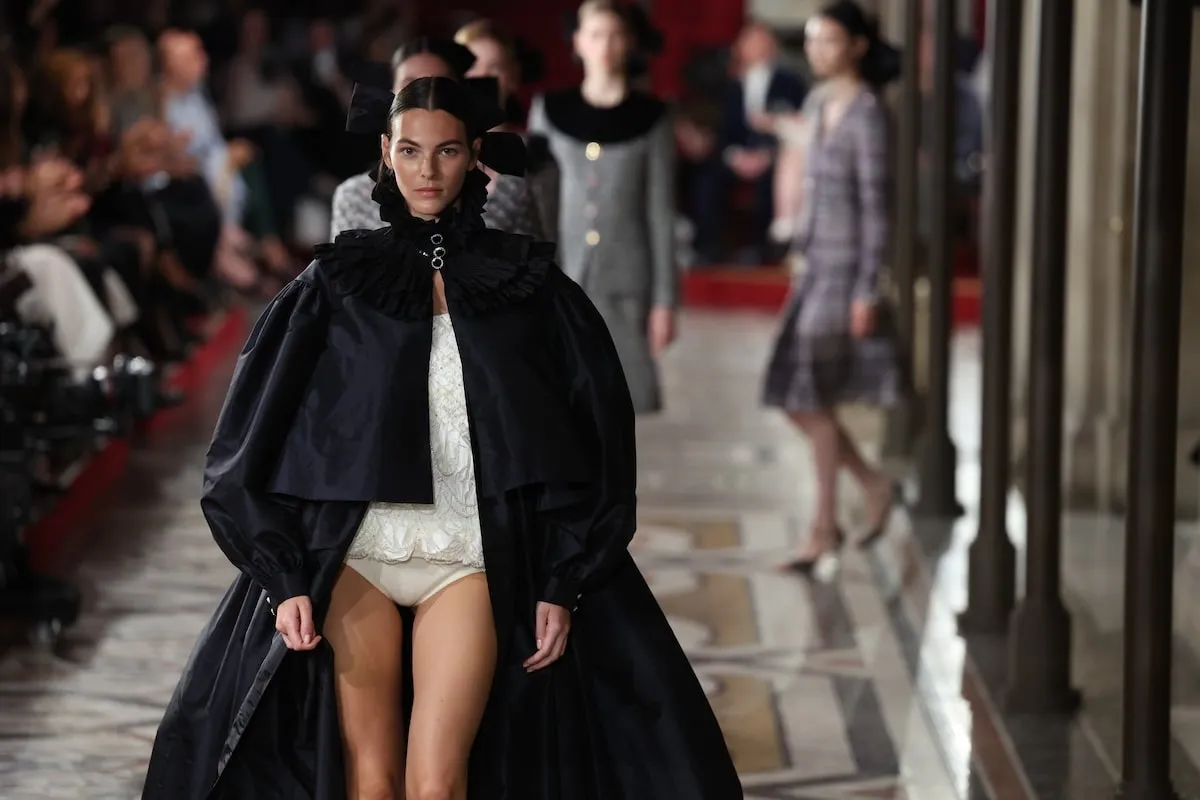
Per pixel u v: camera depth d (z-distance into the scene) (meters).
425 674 8.95
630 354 17.06
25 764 13.23
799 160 45.31
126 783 12.91
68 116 24.22
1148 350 11.70
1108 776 13.24
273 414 8.94
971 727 14.39
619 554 9.20
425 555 9.01
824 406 19.19
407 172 9.09
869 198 18.91
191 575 18.95
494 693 9.13
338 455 8.89
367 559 9.05
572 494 9.12
